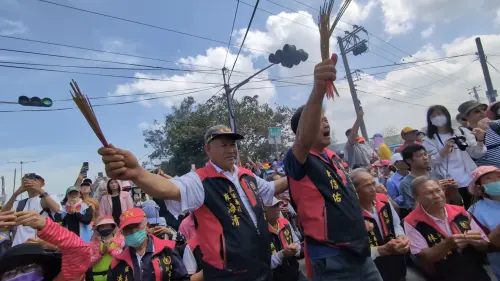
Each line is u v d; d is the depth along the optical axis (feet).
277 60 31.24
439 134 15.38
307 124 6.91
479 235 9.66
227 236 7.34
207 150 8.37
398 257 11.08
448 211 11.18
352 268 7.60
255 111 88.02
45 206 18.31
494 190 10.97
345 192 7.93
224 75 46.37
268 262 7.70
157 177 6.81
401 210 15.90
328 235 7.63
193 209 7.54
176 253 11.46
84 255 7.61
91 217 18.98
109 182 22.18
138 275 10.78
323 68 6.20
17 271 6.93
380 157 26.21
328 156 8.47
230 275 7.14
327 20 6.32
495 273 10.93
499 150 14.24
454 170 14.62
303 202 8.04
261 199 8.42
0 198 75.77
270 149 86.02
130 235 10.97
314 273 8.02
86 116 5.48
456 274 10.52
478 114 16.53
